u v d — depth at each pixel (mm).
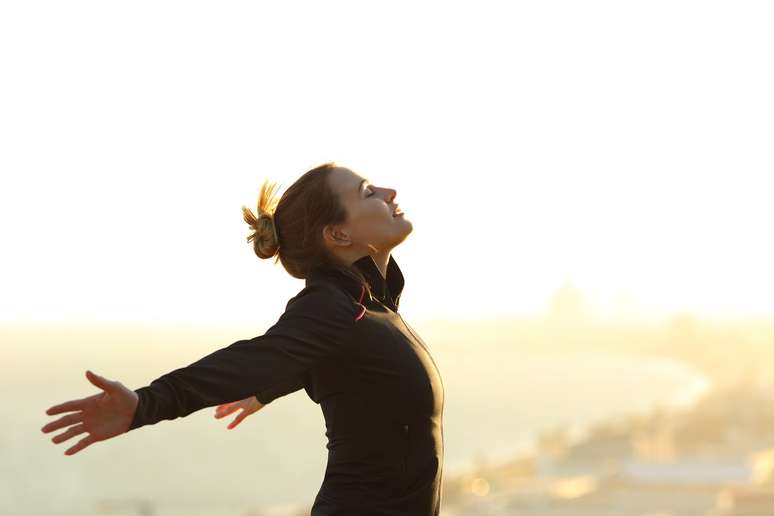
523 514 138125
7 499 198625
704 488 155750
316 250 6914
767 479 164125
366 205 6891
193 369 5902
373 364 6449
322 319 6316
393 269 7375
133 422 5691
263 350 6121
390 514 6484
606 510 139500
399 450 6500
